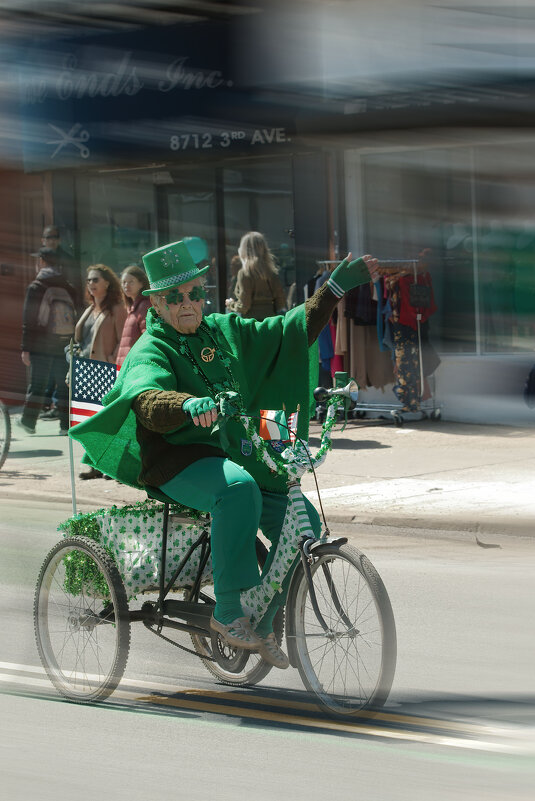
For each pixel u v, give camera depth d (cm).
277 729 970
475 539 1670
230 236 3225
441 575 1473
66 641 1086
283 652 1008
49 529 1825
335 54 2894
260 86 3070
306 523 990
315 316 1098
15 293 3778
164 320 1056
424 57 2758
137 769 891
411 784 847
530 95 2658
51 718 1012
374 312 2694
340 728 960
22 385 3753
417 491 1962
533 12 2641
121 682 1103
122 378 1036
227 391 1020
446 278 2844
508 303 2759
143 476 1042
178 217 3334
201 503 1008
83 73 3475
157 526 1066
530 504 1827
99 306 2336
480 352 2795
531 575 1462
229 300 2425
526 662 1120
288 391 1095
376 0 2770
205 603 1055
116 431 1015
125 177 3456
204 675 1120
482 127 2730
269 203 3122
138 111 3366
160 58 3284
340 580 969
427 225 2862
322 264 2770
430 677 1081
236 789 848
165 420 973
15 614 1351
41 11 3506
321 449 1023
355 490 1989
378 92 2834
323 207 3005
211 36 3158
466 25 2711
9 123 3662
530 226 2748
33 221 3706
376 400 2811
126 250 3475
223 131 3178
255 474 1043
